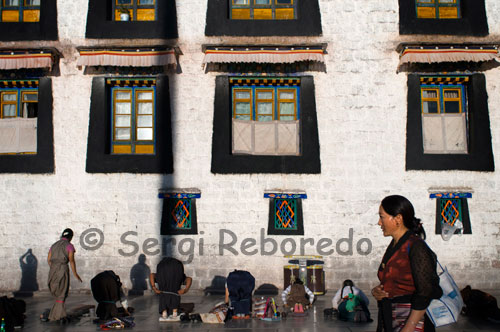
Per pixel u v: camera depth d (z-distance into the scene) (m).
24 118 12.06
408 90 11.80
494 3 12.19
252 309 9.00
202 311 9.14
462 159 11.66
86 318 8.62
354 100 11.84
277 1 12.32
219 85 11.86
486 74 11.87
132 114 12.12
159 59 11.52
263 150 12.01
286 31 12.01
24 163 11.71
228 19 12.06
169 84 11.92
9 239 11.53
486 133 11.69
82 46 11.79
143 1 12.34
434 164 11.65
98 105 11.82
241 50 11.45
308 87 11.84
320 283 10.77
